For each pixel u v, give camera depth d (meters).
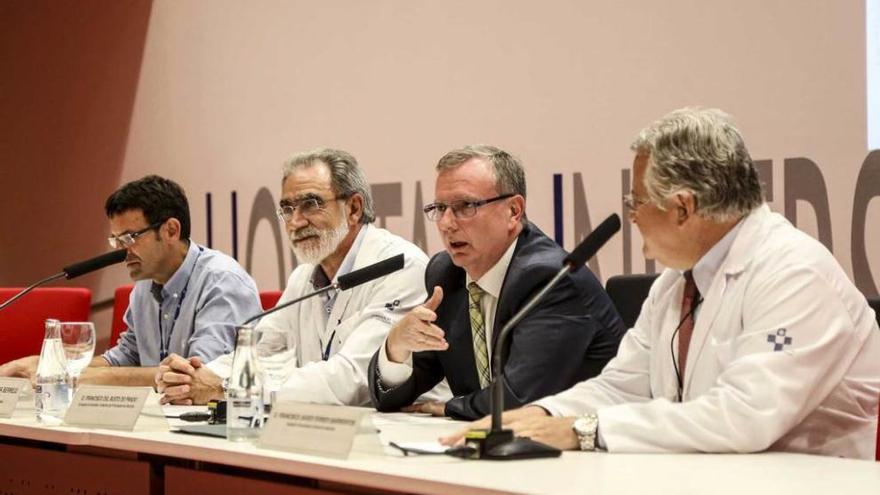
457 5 5.32
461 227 3.33
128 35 6.78
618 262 4.75
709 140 2.51
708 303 2.60
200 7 6.44
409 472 1.99
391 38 5.59
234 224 6.29
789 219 4.27
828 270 2.51
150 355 4.73
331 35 5.85
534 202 5.05
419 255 3.92
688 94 4.54
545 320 3.19
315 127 5.93
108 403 2.86
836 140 4.15
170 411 3.38
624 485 1.85
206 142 6.42
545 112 5.00
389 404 3.39
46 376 3.12
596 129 4.83
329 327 3.94
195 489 2.56
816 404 2.44
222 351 4.45
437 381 3.53
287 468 2.19
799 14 4.23
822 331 2.42
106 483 2.85
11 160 7.32
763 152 4.34
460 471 2.00
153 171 6.68
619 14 4.74
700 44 4.50
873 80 4.06
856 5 4.09
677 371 2.70
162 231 4.61
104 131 6.90
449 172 3.37
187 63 6.50
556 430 2.36
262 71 6.16
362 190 4.04
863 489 1.83
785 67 4.27
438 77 5.41
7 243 7.32
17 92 7.30
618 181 4.76
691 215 2.54
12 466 3.15
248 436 2.50
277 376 2.91
